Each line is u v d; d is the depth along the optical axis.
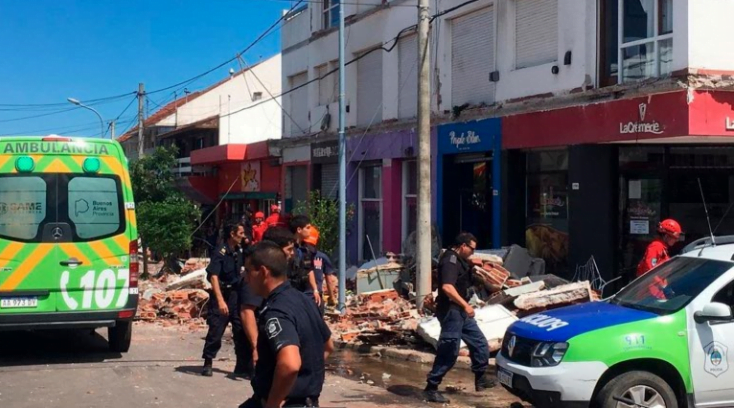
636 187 13.92
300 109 26.47
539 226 15.80
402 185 20.55
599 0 13.71
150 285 19.12
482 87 17.05
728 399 6.83
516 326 7.51
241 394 8.44
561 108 14.38
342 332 12.66
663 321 6.82
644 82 12.45
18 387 8.70
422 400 8.57
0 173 9.79
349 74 22.56
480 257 13.90
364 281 16.14
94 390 8.59
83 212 10.04
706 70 11.77
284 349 4.12
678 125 11.84
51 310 9.81
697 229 13.83
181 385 8.87
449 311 8.52
